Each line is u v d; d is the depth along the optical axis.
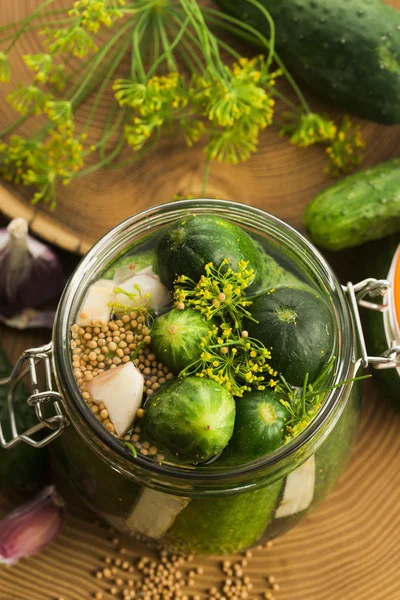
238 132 0.50
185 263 0.36
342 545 0.51
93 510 0.47
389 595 0.51
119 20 0.54
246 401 0.35
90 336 0.37
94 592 0.50
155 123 0.49
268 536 0.45
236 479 0.36
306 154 0.55
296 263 0.39
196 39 0.53
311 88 0.55
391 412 0.52
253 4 0.52
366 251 0.53
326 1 0.50
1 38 0.54
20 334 0.53
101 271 0.39
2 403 0.47
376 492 0.52
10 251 0.50
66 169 0.53
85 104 0.54
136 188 0.53
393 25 0.50
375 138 0.55
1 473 0.48
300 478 0.40
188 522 0.41
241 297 0.36
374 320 0.48
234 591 0.50
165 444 0.34
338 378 0.36
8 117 0.53
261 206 0.54
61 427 0.40
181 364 0.35
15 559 0.49
